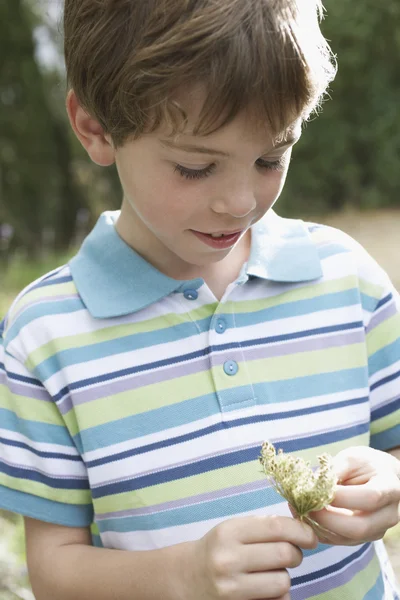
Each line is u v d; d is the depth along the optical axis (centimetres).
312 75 83
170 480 92
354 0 641
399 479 88
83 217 492
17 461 94
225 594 83
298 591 92
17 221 480
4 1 496
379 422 99
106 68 86
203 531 91
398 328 99
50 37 507
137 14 83
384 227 559
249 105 81
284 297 97
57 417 94
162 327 94
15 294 361
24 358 95
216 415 92
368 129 660
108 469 92
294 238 100
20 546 159
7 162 491
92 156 94
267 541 83
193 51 80
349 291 98
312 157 660
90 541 97
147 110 83
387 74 657
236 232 88
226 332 94
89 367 93
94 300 95
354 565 95
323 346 96
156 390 93
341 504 85
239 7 81
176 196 86
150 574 87
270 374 94
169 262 95
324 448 94
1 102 503
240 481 91
